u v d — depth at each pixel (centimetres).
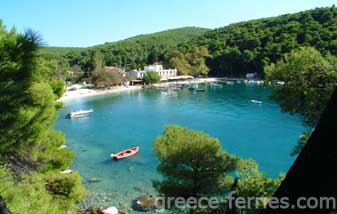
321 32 7156
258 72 12900
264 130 4850
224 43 15575
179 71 14712
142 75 13638
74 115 6819
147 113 6900
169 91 10931
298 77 1223
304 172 221
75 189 1396
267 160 3538
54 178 1320
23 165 986
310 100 1155
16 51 547
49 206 929
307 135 1148
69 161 1298
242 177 1400
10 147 665
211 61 15100
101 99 9525
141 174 3244
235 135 4656
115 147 4319
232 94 9369
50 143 1244
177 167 1438
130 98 9531
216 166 1387
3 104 570
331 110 203
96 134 5109
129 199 2664
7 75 558
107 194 2770
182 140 1436
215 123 5547
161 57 16800
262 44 13288
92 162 3669
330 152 206
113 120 6266
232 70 14150
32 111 715
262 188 1259
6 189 784
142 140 4644
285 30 11606
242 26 17388
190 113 6644
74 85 11912
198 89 10769
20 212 746
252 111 6494
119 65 16738
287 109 1270
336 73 1117
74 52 18275
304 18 10738
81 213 2412
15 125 620
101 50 18488
